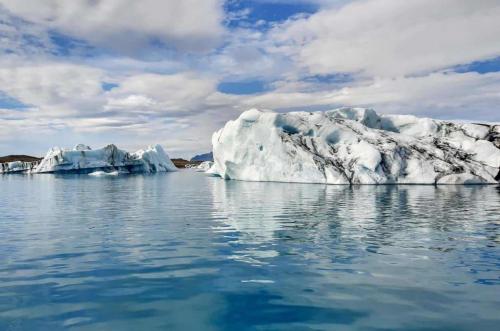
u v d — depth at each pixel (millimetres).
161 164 63094
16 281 4703
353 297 4117
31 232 8055
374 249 6316
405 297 4109
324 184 22656
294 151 24078
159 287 4477
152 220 9703
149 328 3375
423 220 9344
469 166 23094
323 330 3328
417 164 22938
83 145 53594
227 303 3969
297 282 4633
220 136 29000
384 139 24469
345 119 26391
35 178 39906
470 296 4121
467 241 6910
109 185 26484
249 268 5238
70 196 17672
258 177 26328
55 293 4277
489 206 12109
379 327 3379
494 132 25953
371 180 22000
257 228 8352
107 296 4184
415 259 5664
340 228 8281
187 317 3617
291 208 11828
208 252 6168
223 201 14320
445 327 3367
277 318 3590
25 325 3432
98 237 7457
